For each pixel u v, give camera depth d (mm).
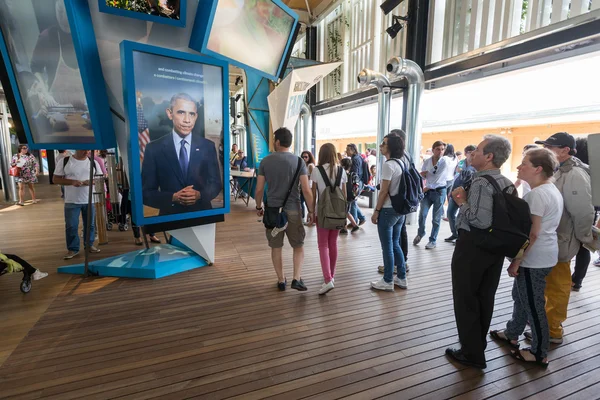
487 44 4941
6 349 2291
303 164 3072
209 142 3646
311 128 10344
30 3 2854
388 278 3266
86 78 2953
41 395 1864
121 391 1905
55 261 4129
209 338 2453
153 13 3209
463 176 4910
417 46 6016
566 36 3895
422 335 2516
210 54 3537
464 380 2025
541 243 2037
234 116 17016
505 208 1899
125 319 2721
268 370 2102
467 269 2043
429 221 6480
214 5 3285
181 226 3598
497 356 2266
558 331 2395
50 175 14531
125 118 3094
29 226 5984
